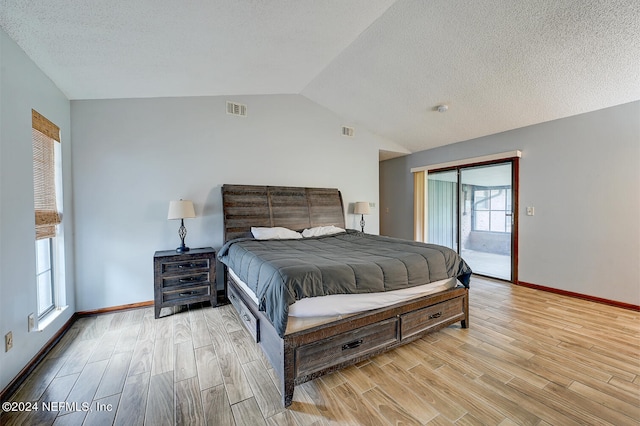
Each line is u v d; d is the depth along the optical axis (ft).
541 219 12.14
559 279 11.64
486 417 4.93
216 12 6.23
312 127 14.44
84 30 6.04
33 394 5.56
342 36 8.80
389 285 6.81
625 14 6.65
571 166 11.19
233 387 5.80
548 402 5.30
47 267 8.16
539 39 7.83
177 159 11.11
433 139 15.84
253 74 10.42
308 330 5.62
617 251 10.11
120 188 10.14
